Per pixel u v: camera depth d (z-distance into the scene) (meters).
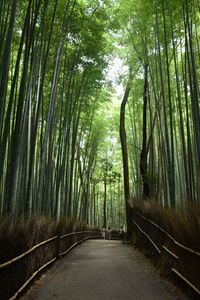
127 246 10.27
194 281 3.16
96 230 20.95
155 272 4.93
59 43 7.07
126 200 11.88
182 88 12.26
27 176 5.93
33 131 5.86
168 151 7.20
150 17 9.07
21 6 6.96
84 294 3.53
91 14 9.05
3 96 4.36
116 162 24.52
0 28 5.60
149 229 6.66
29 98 5.77
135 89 13.20
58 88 9.85
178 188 14.09
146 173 9.66
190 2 7.32
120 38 11.24
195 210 3.50
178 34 8.95
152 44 9.91
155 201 7.12
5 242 2.77
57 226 6.34
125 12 9.51
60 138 8.59
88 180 18.72
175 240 4.04
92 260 6.55
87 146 16.38
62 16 7.77
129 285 3.99
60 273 4.91
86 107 12.34
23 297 3.35
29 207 5.42
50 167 7.58
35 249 4.05
